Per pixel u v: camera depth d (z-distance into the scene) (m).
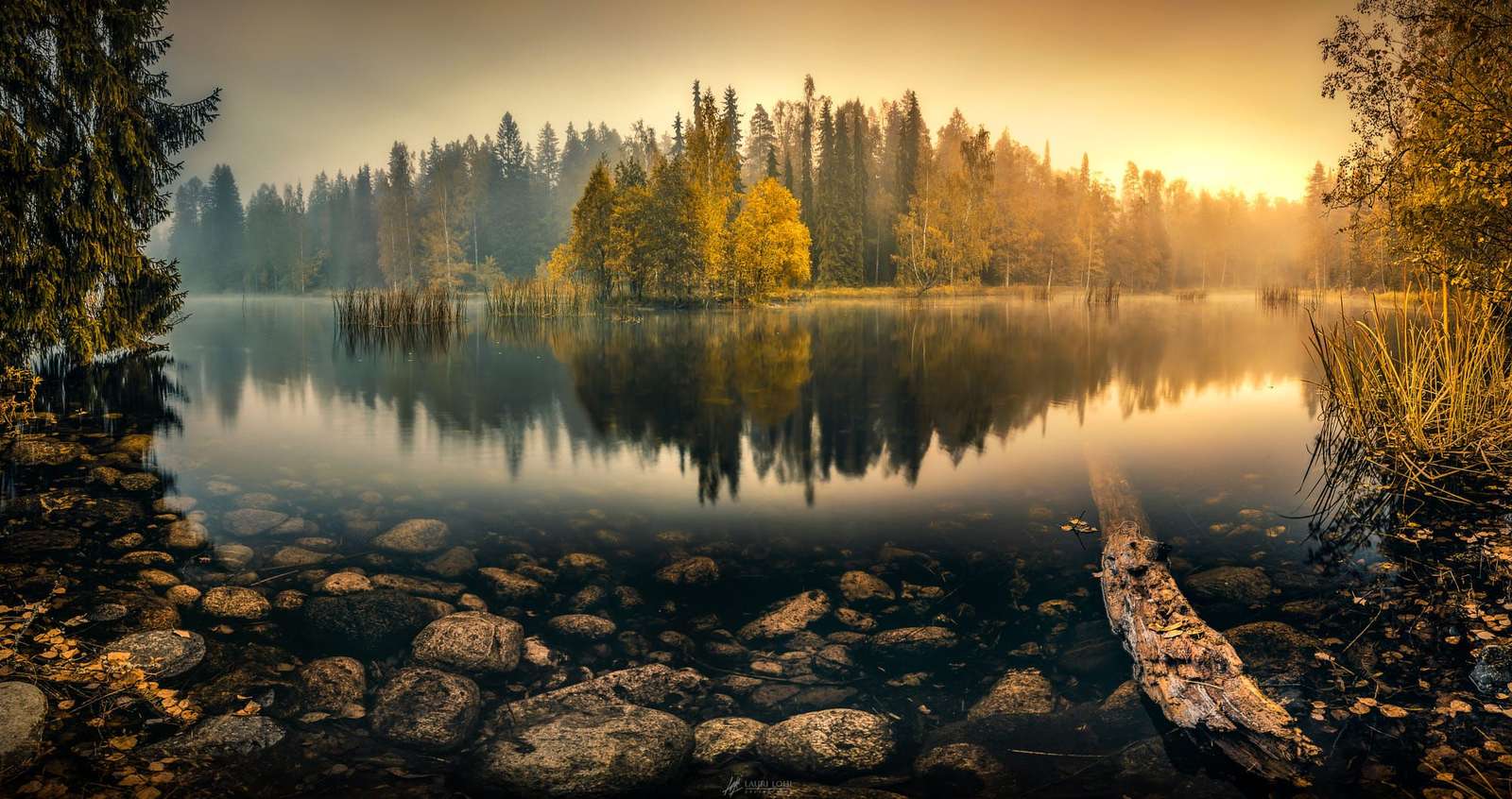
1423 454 8.23
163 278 16.59
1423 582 5.34
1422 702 3.83
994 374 17.73
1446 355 8.49
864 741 3.57
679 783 3.32
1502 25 9.23
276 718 3.77
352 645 4.56
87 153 13.48
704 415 12.70
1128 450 9.61
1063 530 6.59
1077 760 3.43
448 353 23.42
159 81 16.70
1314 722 3.69
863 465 9.05
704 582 5.61
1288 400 13.55
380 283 94.56
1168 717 3.72
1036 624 4.88
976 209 69.44
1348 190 11.02
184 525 6.67
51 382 15.05
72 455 9.13
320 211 117.31
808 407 13.36
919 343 26.19
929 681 4.25
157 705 3.78
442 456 9.65
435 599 5.19
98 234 13.61
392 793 3.21
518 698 4.09
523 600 5.32
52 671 4.03
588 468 9.02
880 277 78.31
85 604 4.93
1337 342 9.61
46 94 12.86
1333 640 4.50
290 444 10.26
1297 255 104.62
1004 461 9.15
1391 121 10.42
